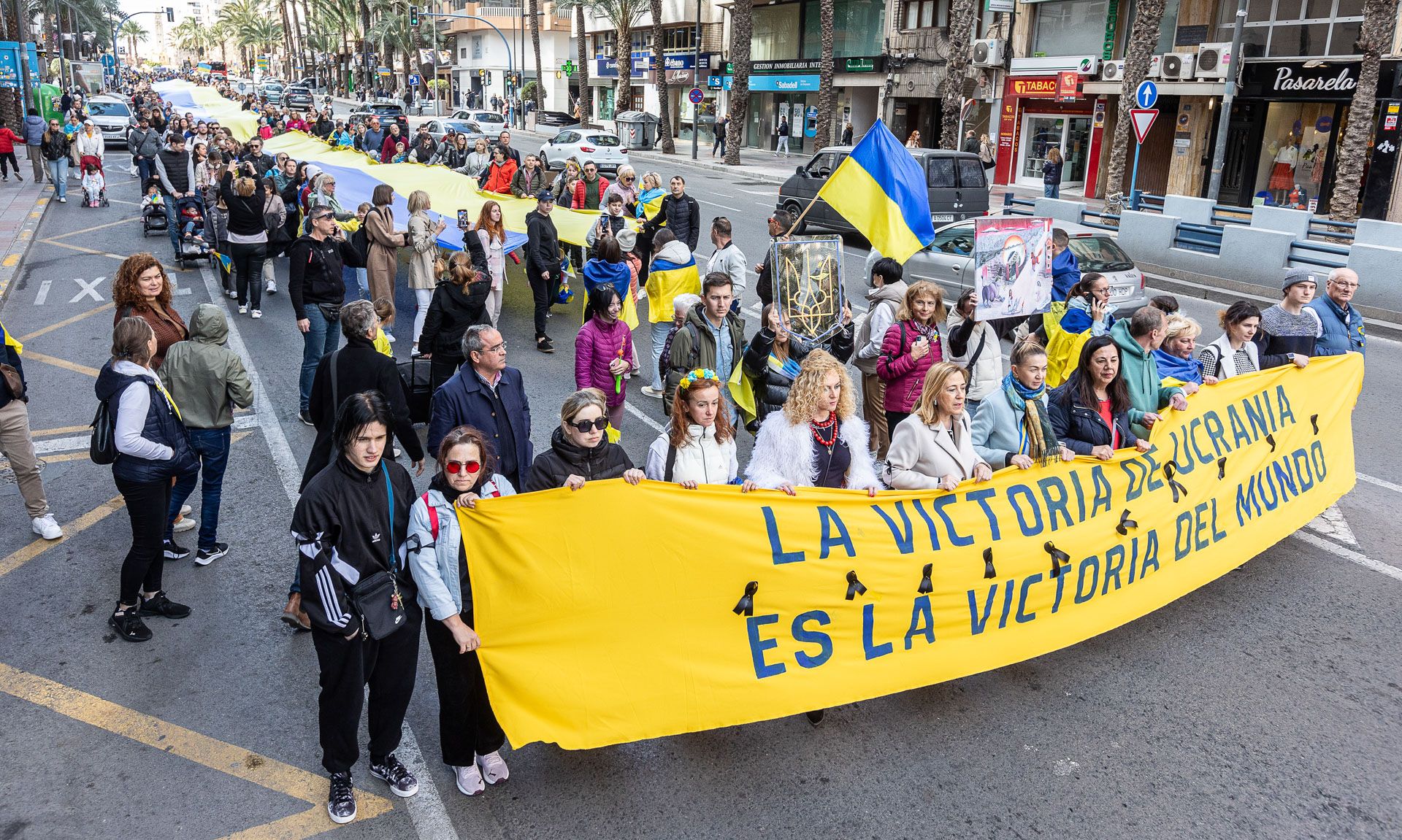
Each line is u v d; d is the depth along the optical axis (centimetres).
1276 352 734
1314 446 695
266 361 1113
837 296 678
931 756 468
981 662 506
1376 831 421
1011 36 3238
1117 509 559
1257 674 540
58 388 1009
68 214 2088
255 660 541
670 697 441
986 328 706
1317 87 2406
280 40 13838
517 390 555
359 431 381
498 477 448
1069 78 3008
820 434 495
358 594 392
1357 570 668
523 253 1612
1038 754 470
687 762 464
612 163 3288
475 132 4022
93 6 7169
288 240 1365
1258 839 414
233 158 1722
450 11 8469
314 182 1385
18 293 1410
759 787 446
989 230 667
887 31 3791
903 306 680
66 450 845
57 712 491
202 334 607
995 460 543
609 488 430
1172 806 434
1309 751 474
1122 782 450
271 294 1439
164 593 603
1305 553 693
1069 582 536
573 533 426
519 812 428
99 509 728
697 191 2981
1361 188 2392
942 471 511
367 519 393
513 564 420
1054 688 525
